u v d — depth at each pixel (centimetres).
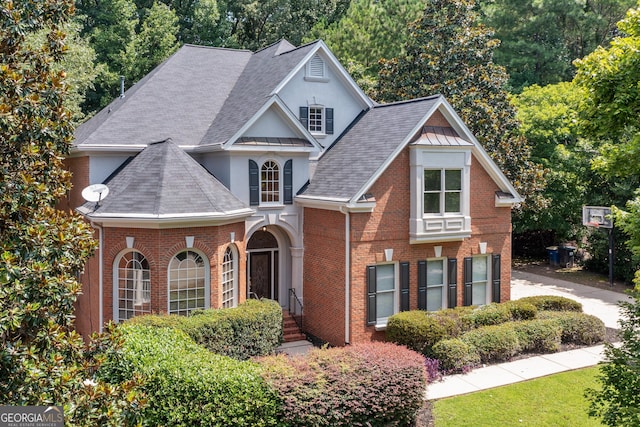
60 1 909
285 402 1206
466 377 1700
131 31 4509
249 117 2133
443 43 3225
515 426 1361
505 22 5000
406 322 1836
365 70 4184
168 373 1187
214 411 1174
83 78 3344
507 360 1853
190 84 2572
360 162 2084
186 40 5062
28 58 875
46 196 820
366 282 1969
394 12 4606
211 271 1880
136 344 1302
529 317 2073
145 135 2245
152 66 4534
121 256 1855
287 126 2248
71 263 825
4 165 796
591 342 2017
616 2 4666
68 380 743
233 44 5109
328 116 2456
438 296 2145
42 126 816
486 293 2258
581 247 3444
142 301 1842
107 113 2586
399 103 2312
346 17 4647
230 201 1995
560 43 4947
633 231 1092
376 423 1301
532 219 3428
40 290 739
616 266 3052
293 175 2250
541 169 3247
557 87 3684
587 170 3141
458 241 2153
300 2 5400
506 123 3122
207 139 2277
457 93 3033
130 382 822
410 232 2031
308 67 2402
